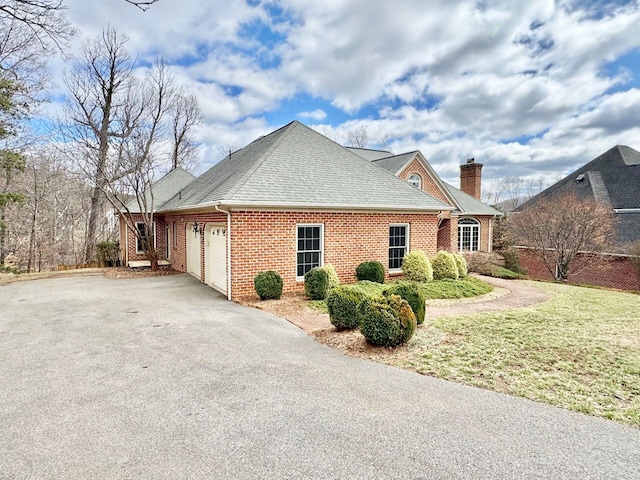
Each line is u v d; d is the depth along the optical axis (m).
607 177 22.59
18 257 22.70
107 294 11.18
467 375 5.02
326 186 11.85
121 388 4.58
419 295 7.49
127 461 3.13
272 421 3.78
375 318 6.05
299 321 7.86
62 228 25.08
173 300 10.22
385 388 4.59
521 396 4.38
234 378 4.89
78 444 3.38
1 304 9.83
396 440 3.43
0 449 3.31
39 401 4.25
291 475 2.94
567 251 18.02
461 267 13.71
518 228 20.89
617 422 3.78
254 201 10.02
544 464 3.08
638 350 6.06
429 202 13.35
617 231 18.80
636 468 3.04
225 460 3.14
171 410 4.02
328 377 4.94
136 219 19.81
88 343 6.41
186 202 14.51
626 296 11.88
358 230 11.98
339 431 3.59
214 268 12.23
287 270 10.84
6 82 14.57
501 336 6.84
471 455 3.20
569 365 5.38
